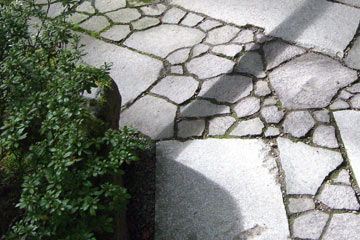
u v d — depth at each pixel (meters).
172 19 3.55
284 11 3.42
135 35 3.44
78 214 1.73
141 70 3.14
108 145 2.02
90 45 3.40
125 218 2.19
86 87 1.95
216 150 2.54
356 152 2.41
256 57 3.09
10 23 2.12
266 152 2.48
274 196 2.27
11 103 1.92
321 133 2.54
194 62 3.13
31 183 1.63
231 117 2.71
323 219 2.14
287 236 2.10
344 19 3.27
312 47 3.08
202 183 2.38
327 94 2.75
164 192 2.36
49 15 3.72
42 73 1.97
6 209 1.87
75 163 1.84
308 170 2.36
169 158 2.54
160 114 2.81
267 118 2.66
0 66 2.03
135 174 2.47
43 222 1.58
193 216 2.23
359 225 2.10
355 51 3.02
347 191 2.24
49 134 1.74
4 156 1.96
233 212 2.22
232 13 3.49
